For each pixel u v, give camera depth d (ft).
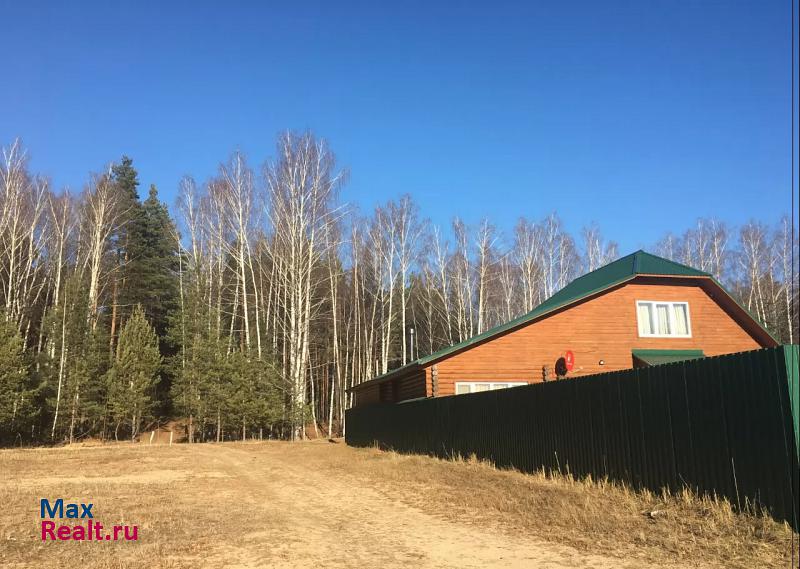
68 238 153.48
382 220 160.45
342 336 182.60
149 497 40.34
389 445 78.07
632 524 26.81
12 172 141.08
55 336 129.18
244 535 27.63
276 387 132.16
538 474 42.91
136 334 135.03
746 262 162.50
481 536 26.78
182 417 150.00
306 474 54.70
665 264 77.87
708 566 20.51
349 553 24.14
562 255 177.06
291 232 133.08
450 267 175.94
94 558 23.20
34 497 39.70
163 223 179.42
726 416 27.58
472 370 70.44
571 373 71.15
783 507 24.17
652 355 71.87
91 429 135.33
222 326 153.28
